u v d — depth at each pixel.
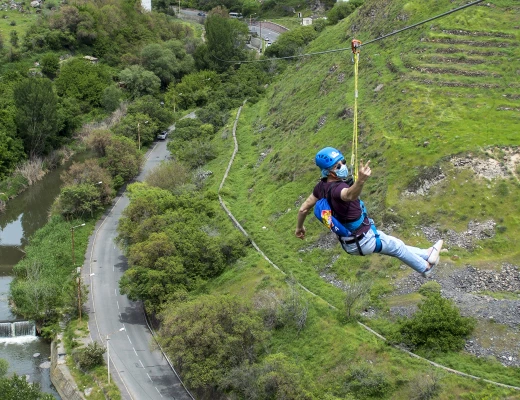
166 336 52.16
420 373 45.09
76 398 53.00
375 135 70.94
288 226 69.81
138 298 63.09
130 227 72.56
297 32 135.38
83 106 120.69
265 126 103.81
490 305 49.53
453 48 79.88
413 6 93.00
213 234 70.50
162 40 154.12
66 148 108.56
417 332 48.44
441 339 47.31
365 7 108.31
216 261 65.94
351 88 86.06
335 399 43.72
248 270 63.66
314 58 112.94
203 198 80.12
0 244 83.44
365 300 53.16
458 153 62.28
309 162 76.69
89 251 77.88
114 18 148.50
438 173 61.59
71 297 65.19
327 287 58.31
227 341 49.91
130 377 55.00
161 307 60.19
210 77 133.88
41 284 66.19
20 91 101.19
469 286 52.47
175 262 63.78
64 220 84.62
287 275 60.94
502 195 58.53
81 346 59.28
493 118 67.06
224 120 115.31
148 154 109.06
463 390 43.19
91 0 155.75
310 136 83.38
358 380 46.41
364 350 48.94
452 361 45.75
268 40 156.25
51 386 56.53
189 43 148.62
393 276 56.06
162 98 132.88
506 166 60.53
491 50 77.81
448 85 74.06
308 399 44.72
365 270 58.47
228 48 138.75
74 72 124.75
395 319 51.31
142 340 60.81
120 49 145.25
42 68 127.75
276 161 84.50
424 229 58.62
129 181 97.62
